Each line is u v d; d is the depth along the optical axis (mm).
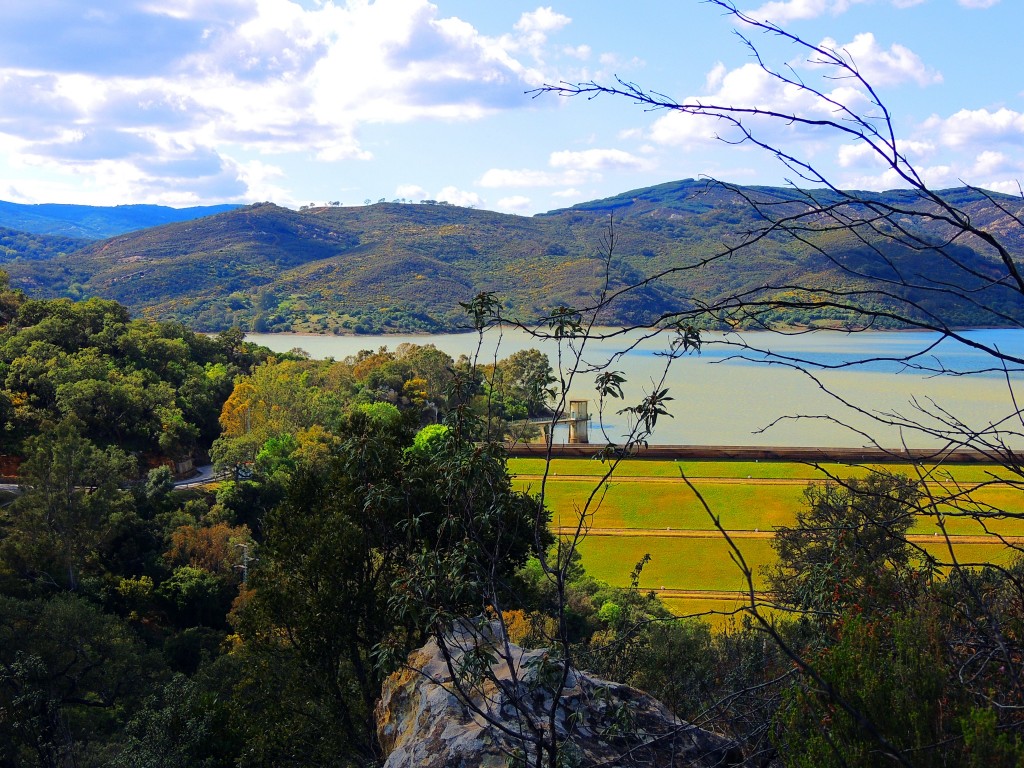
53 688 29625
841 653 4430
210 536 55469
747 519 60312
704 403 141250
